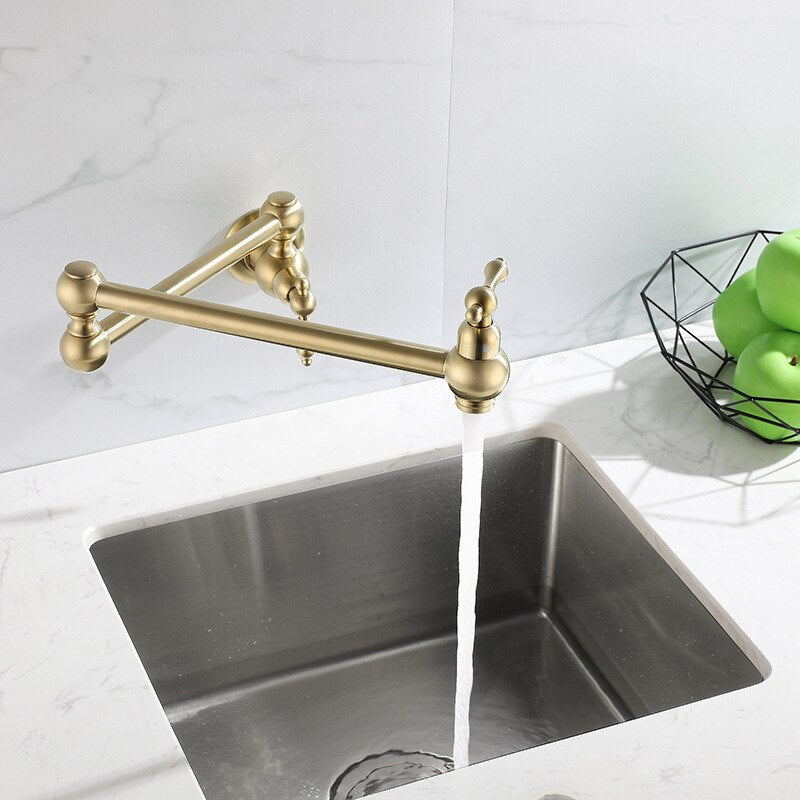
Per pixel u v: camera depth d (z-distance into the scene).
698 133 1.13
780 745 0.78
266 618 1.13
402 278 1.11
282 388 1.13
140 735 0.81
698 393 1.11
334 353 0.79
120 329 0.87
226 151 0.96
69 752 0.79
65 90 0.88
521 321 1.20
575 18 1.01
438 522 1.15
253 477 1.06
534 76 1.03
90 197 0.94
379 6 0.94
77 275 0.81
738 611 0.89
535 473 1.15
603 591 1.11
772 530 0.97
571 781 0.76
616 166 1.12
